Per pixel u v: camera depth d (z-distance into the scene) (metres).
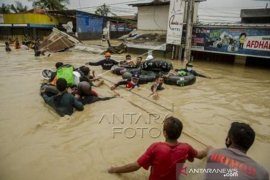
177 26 16.97
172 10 17.08
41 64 13.39
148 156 2.88
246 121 5.83
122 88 8.24
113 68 10.61
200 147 4.43
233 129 2.44
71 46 22.17
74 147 4.27
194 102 7.14
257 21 26.41
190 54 17.52
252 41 15.02
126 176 3.50
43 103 6.41
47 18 33.75
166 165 2.75
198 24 17.38
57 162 3.80
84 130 4.93
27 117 5.48
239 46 15.62
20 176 3.43
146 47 19.55
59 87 5.61
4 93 7.29
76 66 12.97
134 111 6.08
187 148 2.91
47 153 4.04
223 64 16.77
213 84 9.76
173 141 2.87
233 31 15.70
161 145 2.84
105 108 6.20
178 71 10.41
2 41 32.31
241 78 11.57
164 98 7.39
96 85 8.35
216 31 16.45
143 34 22.11
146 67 10.01
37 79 9.24
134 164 3.06
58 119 5.42
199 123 5.56
